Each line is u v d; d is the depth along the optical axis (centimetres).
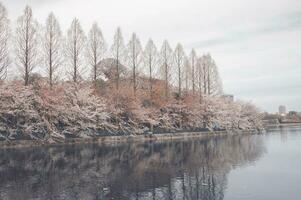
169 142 4784
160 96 5941
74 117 4181
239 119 8381
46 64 4134
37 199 1486
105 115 4559
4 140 3547
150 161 2706
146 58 5856
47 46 4144
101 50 4944
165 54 6166
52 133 3838
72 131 4231
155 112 5659
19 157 2808
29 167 2338
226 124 7662
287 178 1977
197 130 6862
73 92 4381
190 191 1655
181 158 2920
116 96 4981
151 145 4234
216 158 2923
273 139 5559
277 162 2655
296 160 2769
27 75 3903
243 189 1695
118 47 5338
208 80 7469
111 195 1568
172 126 6188
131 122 5181
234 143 4691
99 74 5106
